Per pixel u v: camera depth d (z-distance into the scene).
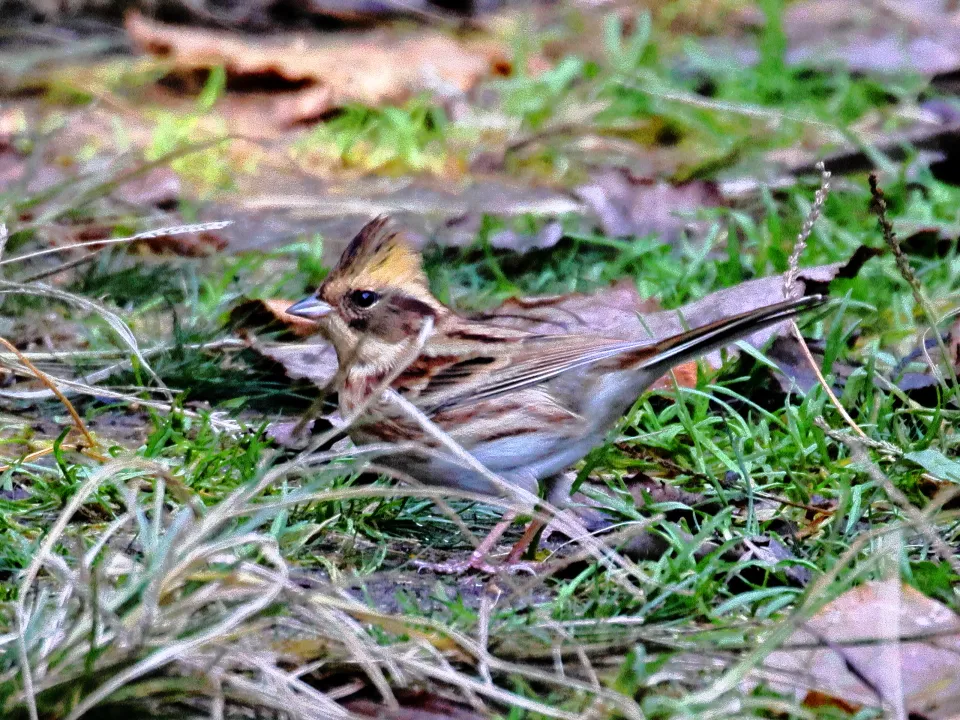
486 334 9.63
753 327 8.98
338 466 8.02
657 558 8.53
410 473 9.58
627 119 19.58
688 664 6.89
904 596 7.31
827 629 7.10
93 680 6.16
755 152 17.97
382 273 9.77
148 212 15.86
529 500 8.34
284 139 19.34
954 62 21.64
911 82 20.53
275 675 6.41
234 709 6.41
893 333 12.12
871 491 9.30
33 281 12.64
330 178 17.88
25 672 6.02
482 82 21.69
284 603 6.83
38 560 6.95
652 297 12.75
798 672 6.72
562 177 17.88
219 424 10.51
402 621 6.95
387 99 20.36
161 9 24.44
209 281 13.95
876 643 6.75
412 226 15.66
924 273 13.55
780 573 8.04
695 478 9.71
